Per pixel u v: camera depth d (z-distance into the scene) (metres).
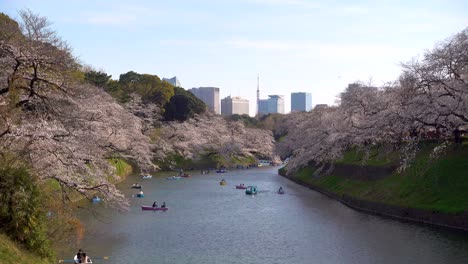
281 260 29.97
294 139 110.38
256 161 138.25
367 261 29.14
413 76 42.19
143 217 45.31
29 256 17.64
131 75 126.31
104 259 29.78
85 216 42.16
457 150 44.56
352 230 38.03
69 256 29.17
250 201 57.84
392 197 44.97
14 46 29.80
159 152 96.62
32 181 19.02
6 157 20.31
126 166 91.62
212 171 109.56
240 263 29.25
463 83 38.53
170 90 127.00
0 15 45.75
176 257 30.61
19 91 30.83
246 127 156.25
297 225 41.44
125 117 73.75
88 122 36.31
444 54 39.16
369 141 56.31
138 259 29.95
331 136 63.47
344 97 63.47
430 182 42.47
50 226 22.08
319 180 72.38
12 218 17.70
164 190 69.44
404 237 34.41
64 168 26.91
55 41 33.06
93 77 91.88
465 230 34.69
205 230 39.50
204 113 137.50
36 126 24.94
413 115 40.81
